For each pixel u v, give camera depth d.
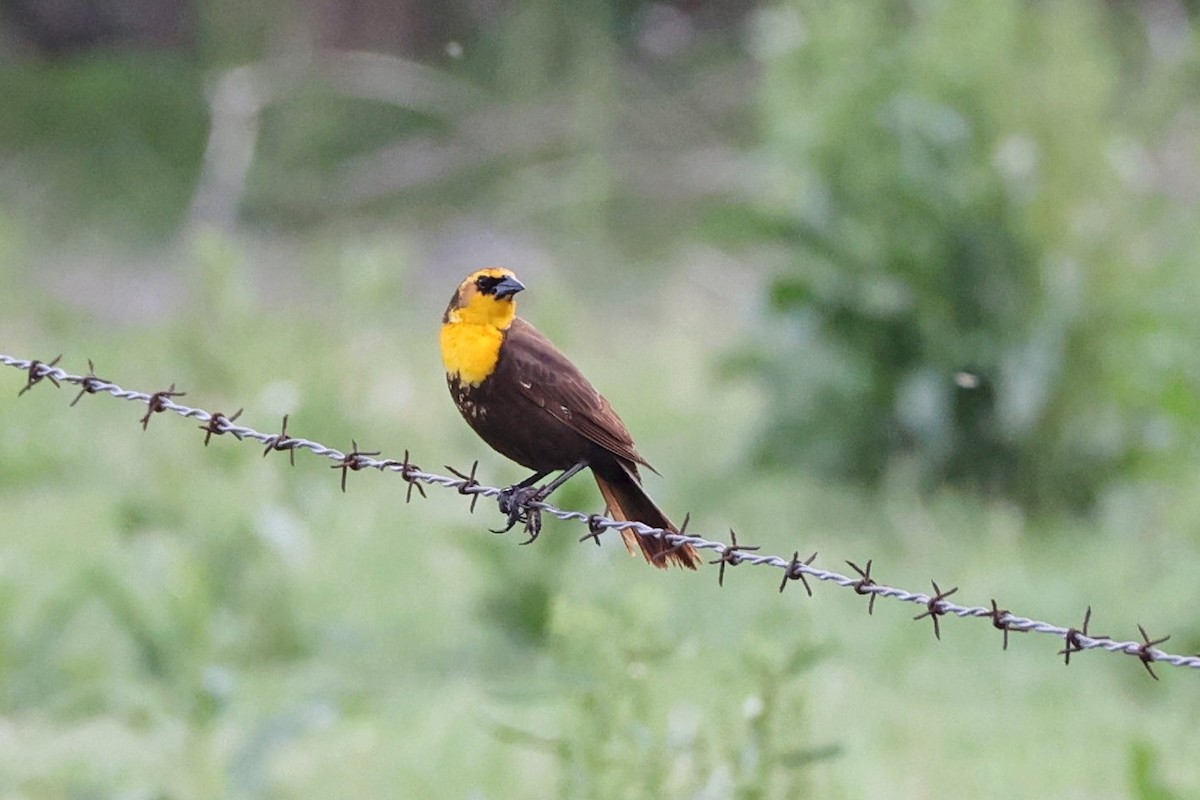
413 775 9.52
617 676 7.82
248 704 10.48
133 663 10.87
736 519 14.12
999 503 14.27
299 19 27.16
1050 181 14.73
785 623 11.15
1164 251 14.86
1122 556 12.79
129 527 11.91
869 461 14.98
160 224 25.28
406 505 14.35
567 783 7.77
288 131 26.33
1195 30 16.28
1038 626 6.46
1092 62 15.02
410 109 27.78
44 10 30.16
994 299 14.59
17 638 10.98
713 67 28.92
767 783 7.68
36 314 21.17
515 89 27.44
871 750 9.83
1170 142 16.59
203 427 7.28
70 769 9.66
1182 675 11.09
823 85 15.27
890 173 14.88
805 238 15.05
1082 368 14.50
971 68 14.97
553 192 25.27
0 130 27.39
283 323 18.02
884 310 14.62
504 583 11.21
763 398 16.17
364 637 11.55
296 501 13.68
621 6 29.48
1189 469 13.85
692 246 23.00
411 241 24.98
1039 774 9.62
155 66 29.42
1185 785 9.22
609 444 7.35
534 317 12.79
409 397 16.84
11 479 15.40
